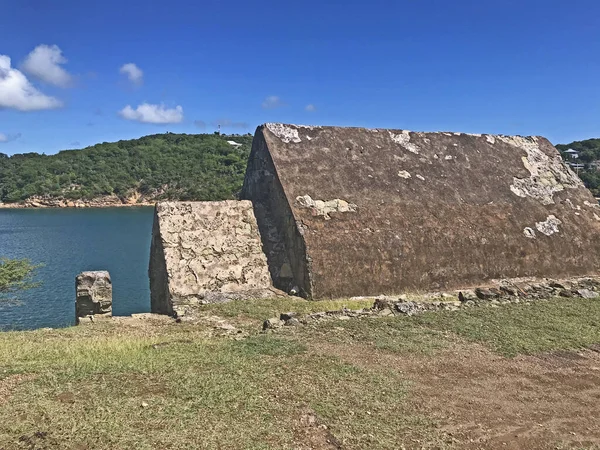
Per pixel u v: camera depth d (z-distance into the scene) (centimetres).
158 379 537
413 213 1205
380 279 1084
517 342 732
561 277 1263
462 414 508
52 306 1722
